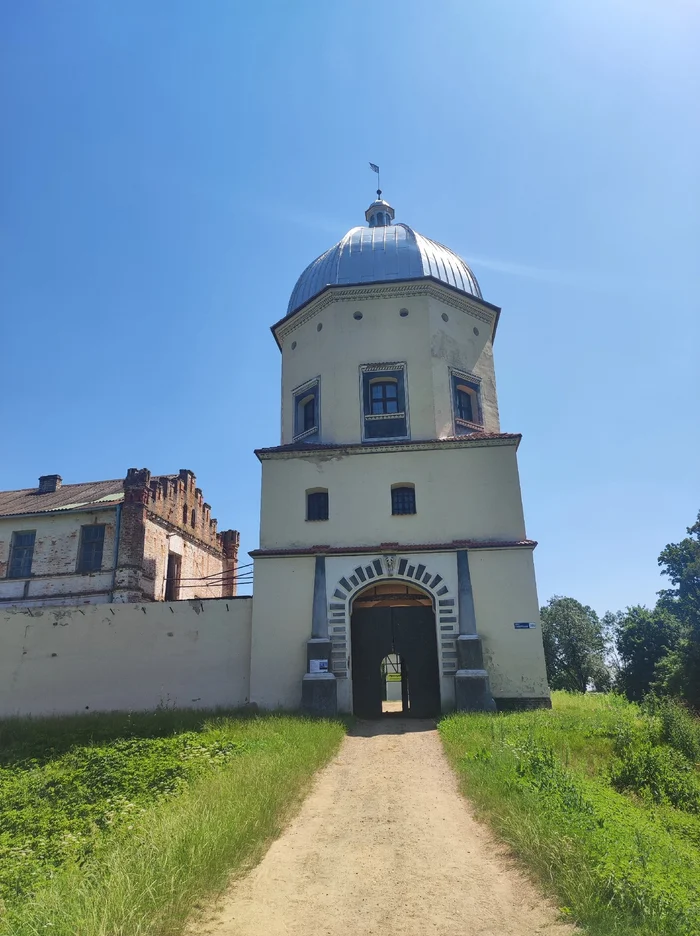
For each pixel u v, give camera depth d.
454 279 29.27
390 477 25.08
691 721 17.69
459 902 7.45
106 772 14.01
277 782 11.20
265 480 25.53
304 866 8.49
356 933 6.80
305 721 18.72
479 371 28.42
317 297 28.31
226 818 8.96
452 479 24.83
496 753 13.12
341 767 14.12
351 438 26.30
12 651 26.27
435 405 26.25
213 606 25.25
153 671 24.98
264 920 7.00
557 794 10.22
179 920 6.64
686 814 11.80
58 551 31.77
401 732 18.67
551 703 22.12
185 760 14.31
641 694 50.72
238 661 24.48
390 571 23.69
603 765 14.10
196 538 37.22
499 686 22.23
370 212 34.38
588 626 63.91
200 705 24.17
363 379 27.02
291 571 24.14
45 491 38.06
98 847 9.23
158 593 32.44
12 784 14.02
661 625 51.97
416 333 27.27
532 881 7.84
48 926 6.11
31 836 10.82
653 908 6.57
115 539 30.84
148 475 32.00
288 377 29.23
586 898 6.87
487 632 22.78
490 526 24.16
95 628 25.92
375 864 8.55
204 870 7.56
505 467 24.77
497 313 29.59
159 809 10.56
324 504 25.36
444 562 23.66
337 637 23.19
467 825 10.02
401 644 23.97
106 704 24.94
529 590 23.12
